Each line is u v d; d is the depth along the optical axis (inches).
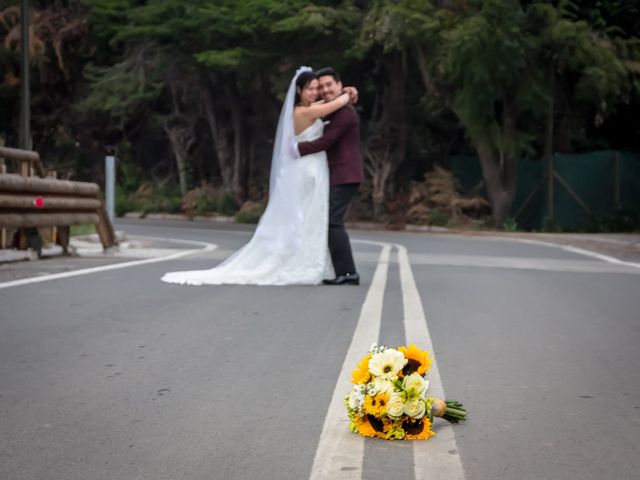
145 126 1701.5
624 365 225.9
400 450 151.7
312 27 1163.9
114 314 300.4
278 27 1151.6
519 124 1167.6
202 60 1243.2
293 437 159.3
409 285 402.6
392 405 155.3
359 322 288.0
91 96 1457.9
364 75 1358.3
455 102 1119.6
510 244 784.3
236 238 874.1
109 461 145.4
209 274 401.1
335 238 403.2
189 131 1600.6
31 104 1637.6
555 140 1194.6
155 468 142.2
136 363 221.5
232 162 1561.3
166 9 1296.8
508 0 1002.1
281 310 315.9
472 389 198.1
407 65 1305.4
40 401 183.5
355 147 410.3
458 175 1257.4
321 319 295.3
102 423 167.5
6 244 507.8
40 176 514.6
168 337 258.1
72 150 1683.1
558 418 174.2
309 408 179.3
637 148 1254.3
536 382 205.6
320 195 403.5
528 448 154.1
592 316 310.0
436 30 1058.1
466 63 1037.2
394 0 1080.8
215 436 159.6
